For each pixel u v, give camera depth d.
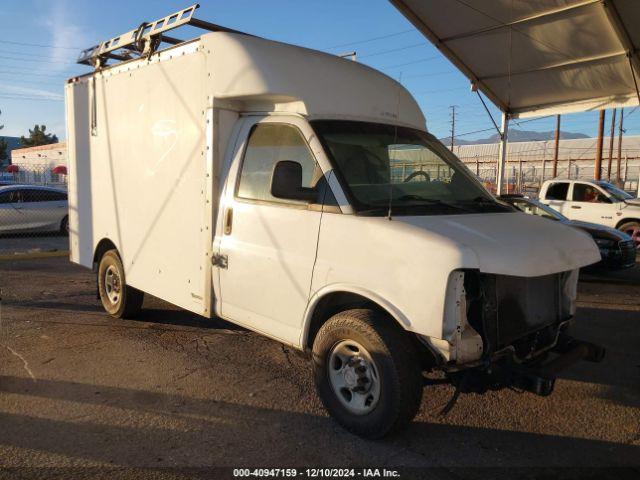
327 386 3.90
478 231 3.59
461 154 73.62
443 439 3.80
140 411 4.09
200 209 4.83
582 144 63.88
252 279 4.36
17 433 3.71
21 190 14.82
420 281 3.32
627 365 5.38
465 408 4.32
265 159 4.38
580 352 3.92
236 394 4.45
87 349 5.45
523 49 10.41
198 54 4.74
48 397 4.30
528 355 3.88
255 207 4.36
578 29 9.41
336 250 3.76
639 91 11.06
